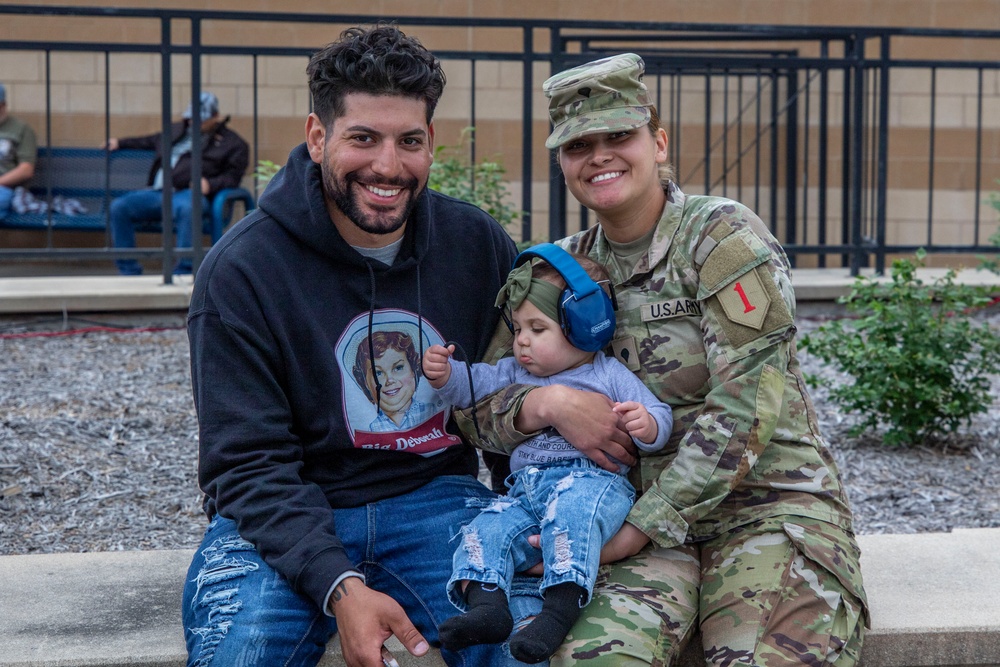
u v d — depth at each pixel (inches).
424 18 258.4
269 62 341.4
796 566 97.6
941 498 163.8
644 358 104.5
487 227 113.4
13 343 238.8
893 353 181.8
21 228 318.7
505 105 347.6
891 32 277.6
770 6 347.3
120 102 338.0
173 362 228.1
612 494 99.5
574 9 344.8
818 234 349.1
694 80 355.3
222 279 100.8
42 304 251.4
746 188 359.6
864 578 116.6
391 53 99.3
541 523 98.1
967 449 185.9
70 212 319.3
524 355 106.6
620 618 94.3
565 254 105.0
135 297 254.2
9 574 118.1
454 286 110.7
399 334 107.0
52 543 146.6
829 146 354.6
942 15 350.3
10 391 205.2
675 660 101.7
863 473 174.9
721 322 99.8
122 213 303.0
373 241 106.3
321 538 94.8
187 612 97.7
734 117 357.7
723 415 97.8
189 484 167.5
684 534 98.2
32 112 335.9
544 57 262.5
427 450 108.0
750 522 101.3
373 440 105.7
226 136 309.7
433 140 106.7
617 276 107.1
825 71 319.9
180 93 337.7
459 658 98.3
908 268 188.7
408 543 104.3
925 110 354.3
